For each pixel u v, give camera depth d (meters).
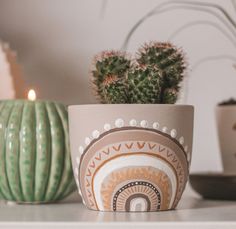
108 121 0.66
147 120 0.66
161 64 0.68
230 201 0.82
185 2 0.96
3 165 0.74
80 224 0.58
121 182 0.66
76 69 0.96
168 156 0.67
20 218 0.63
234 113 0.88
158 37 0.96
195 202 0.81
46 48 0.97
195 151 0.96
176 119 0.67
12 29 0.97
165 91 0.69
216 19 0.97
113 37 0.96
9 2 0.97
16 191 0.75
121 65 0.69
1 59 0.86
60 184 0.76
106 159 0.66
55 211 0.69
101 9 0.97
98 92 0.71
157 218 0.62
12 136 0.73
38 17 0.97
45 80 0.96
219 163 0.96
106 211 0.68
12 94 0.86
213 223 0.58
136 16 0.96
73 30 0.97
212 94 0.96
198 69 0.96
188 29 0.96
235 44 0.96
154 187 0.67
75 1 0.97
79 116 0.68
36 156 0.74
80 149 0.68
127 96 0.68
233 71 0.96
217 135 0.93
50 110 0.76
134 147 0.66
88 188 0.68
